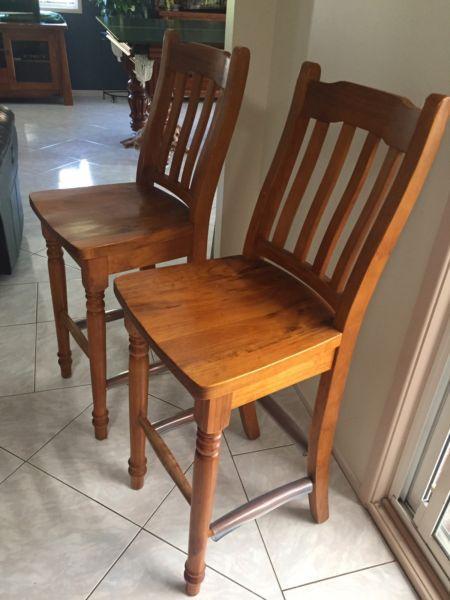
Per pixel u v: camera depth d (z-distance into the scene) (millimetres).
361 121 1001
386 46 1101
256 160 1709
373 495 1344
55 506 1328
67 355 1710
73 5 5367
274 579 1202
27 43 5051
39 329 1996
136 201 1457
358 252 1029
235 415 1651
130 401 1247
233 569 1216
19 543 1236
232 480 1429
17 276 2332
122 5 4984
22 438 1519
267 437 1574
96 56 5594
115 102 5570
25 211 2967
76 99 5609
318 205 1105
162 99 1490
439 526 1205
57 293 1572
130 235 1247
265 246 1240
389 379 1230
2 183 2086
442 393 1145
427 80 1000
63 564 1199
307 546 1274
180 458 1486
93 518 1305
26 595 1135
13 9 4875
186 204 1430
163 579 1184
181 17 5000
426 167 877
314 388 1650
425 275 1047
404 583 1209
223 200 1738
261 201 1229
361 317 1030
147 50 3604
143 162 1553
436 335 1084
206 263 1242
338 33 1254
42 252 2543
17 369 1784
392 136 932
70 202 1428
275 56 1531
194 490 994
